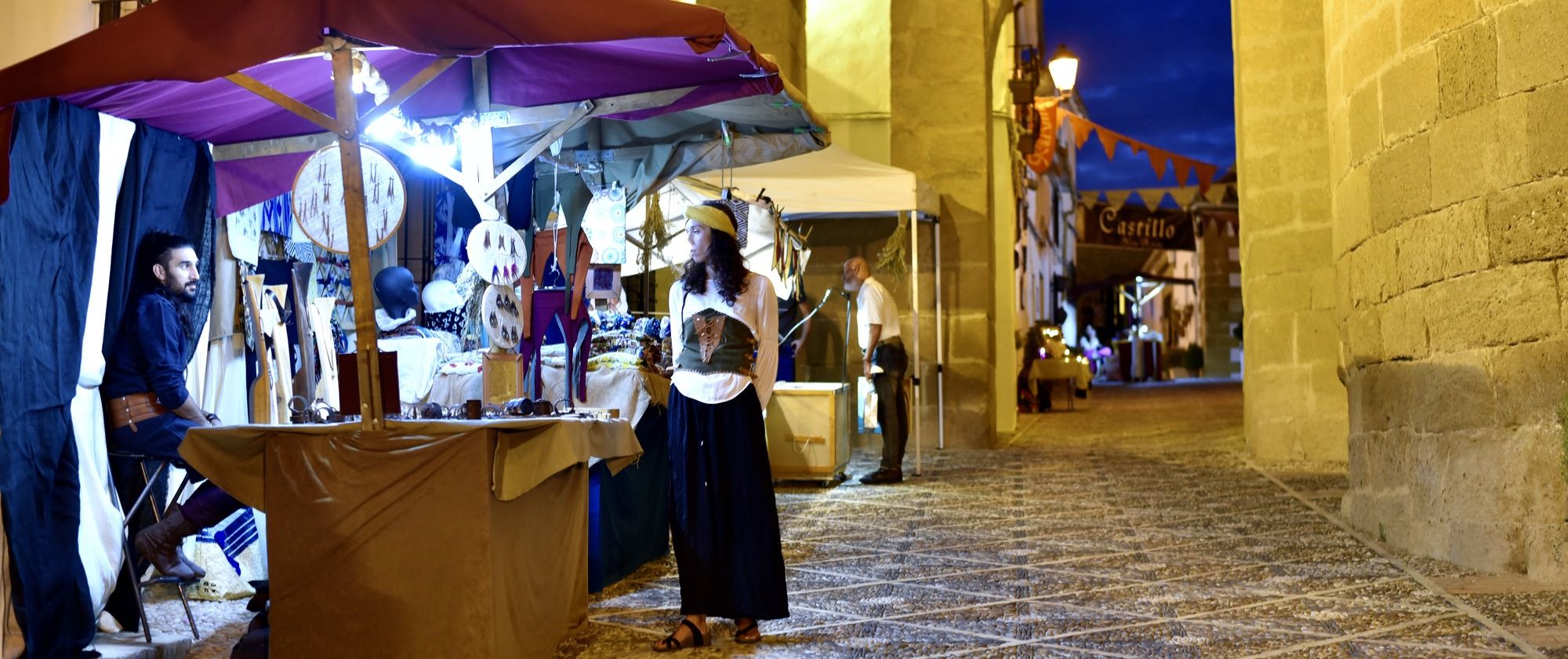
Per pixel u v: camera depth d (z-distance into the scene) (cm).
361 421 390
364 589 386
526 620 419
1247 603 503
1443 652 417
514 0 387
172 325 474
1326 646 430
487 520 384
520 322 518
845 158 1058
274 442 393
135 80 373
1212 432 1415
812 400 934
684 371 460
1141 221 3038
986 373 1267
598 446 441
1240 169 1141
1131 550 634
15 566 393
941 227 1282
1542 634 432
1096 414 1852
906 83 1307
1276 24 1091
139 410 466
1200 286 4134
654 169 627
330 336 582
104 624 461
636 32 391
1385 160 630
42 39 597
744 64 497
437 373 559
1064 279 3170
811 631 472
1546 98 513
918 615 495
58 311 420
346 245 483
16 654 392
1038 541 668
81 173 433
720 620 498
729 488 453
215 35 374
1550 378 517
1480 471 551
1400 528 620
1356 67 670
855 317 1276
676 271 862
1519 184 525
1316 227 1071
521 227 596
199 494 454
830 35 1341
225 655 446
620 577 587
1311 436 1070
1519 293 528
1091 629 465
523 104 546
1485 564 546
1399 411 625
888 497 868
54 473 416
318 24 376
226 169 540
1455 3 561
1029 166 1914
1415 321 604
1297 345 1078
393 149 571
